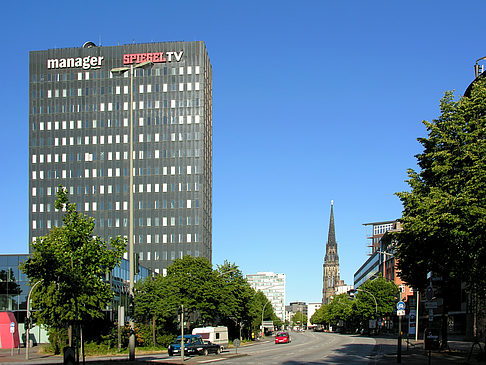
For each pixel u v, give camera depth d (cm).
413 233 3769
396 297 13075
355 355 4831
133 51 15825
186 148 15512
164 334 6956
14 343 7581
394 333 14138
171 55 15825
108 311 8000
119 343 5738
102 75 15825
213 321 8194
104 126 15675
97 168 15538
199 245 15100
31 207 15462
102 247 3369
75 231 3288
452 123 3806
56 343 5862
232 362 4034
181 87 15700
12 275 8162
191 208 15250
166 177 15425
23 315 8125
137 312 6681
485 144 3525
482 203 3281
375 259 17950
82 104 15775
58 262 3086
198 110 15600
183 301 7212
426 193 3906
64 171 15575
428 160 3925
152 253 15162
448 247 3606
